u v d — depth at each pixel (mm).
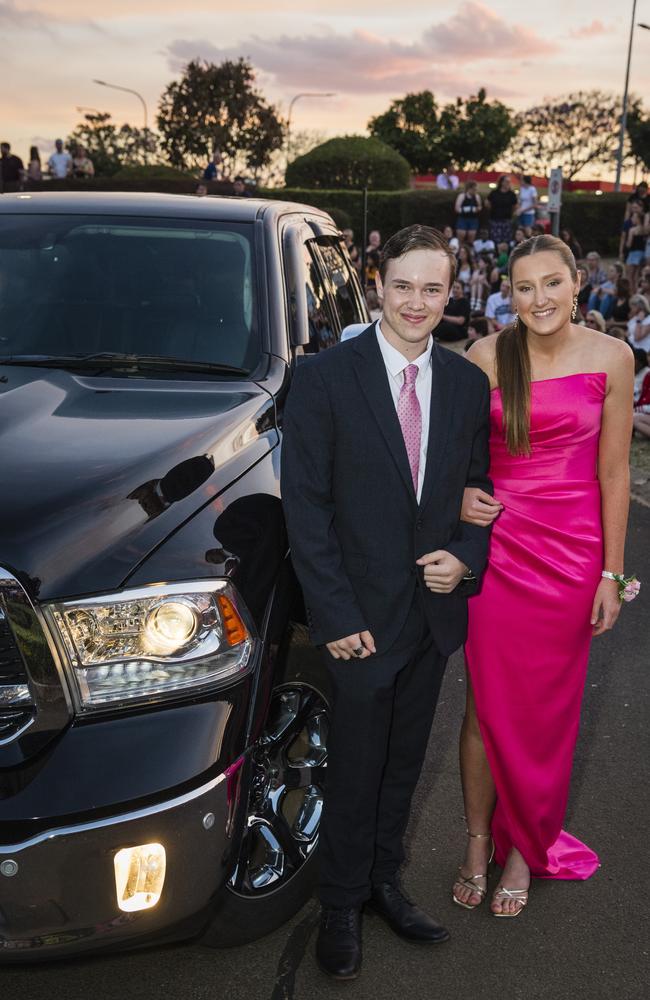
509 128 69312
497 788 2750
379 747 2480
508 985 2451
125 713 1970
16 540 1928
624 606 5121
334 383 2338
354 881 2559
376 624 2424
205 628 2041
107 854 1893
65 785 1871
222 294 3172
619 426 2660
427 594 2473
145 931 1981
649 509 6934
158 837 1922
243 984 2422
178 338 3047
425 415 2428
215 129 44812
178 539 2105
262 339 3066
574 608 2656
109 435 2379
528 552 2645
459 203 21969
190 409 2627
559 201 13266
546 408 2600
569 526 2650
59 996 2357
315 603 2350
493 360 2674
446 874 2910
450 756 3553
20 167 21375
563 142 68125
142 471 2213
